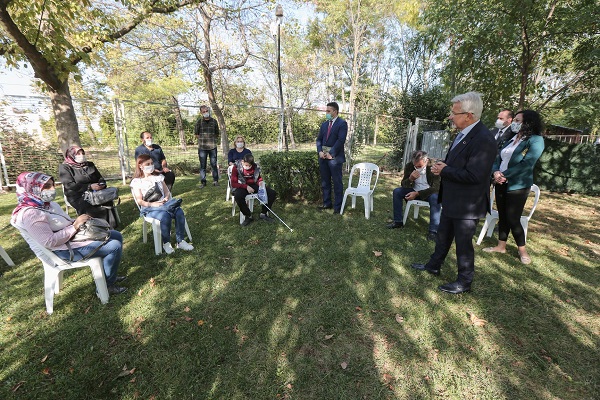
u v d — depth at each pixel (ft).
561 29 20.57
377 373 6.27
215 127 22.35
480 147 7.58
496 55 23.79
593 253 11.85
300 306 8.41
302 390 5.89
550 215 17.15
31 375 6.16
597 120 27.61
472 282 9.59
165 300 8.64
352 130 30.50
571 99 26.23
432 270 10.00
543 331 7.49
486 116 26.68
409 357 6.68
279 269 10.41
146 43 34.24
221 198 19.25
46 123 22.70
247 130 33.83
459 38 24.22
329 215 16.14
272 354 6.76
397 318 7.89
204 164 22.57
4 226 14.35
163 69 36.83
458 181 7.96
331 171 16.06
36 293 8.98
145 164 11.65
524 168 10.11
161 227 11.16
